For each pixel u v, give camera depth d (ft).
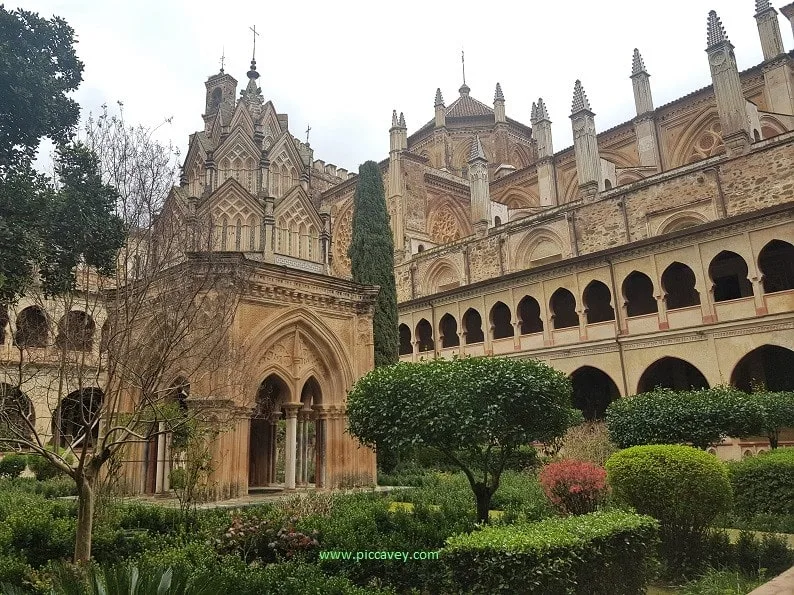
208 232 51.08
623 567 26.76
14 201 35.01
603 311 118.52
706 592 29.22
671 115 146.10
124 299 36.47
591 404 116.57
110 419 33.12
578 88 130.62
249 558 33.30
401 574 31.27
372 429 40.83
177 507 47.96
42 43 39.55
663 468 34.19
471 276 143.33
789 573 25.31
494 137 219.20
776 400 65.26
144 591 19.47
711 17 111.75
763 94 133.49
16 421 34.91
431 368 40.57
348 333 70.38
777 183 96.53
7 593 25.66
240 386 55.06
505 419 37.63
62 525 37.81
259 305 60.90
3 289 34.24
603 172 134.31
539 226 131.23
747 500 46.14
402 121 178.60
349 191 183.93
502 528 27.04
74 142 38.17
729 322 89.66
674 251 96.73
